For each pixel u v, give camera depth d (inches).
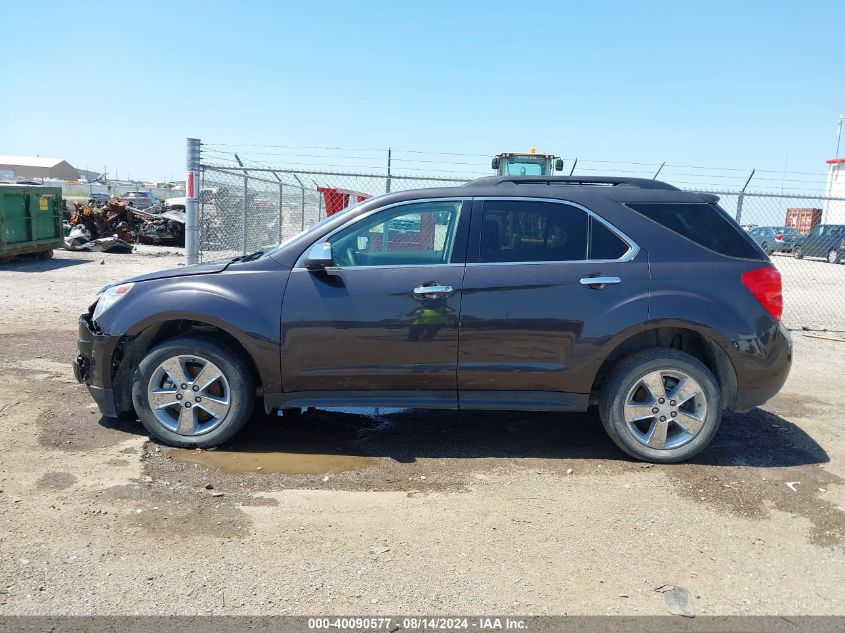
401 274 176.9
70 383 236.1
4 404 209.8
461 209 181.9
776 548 139.1
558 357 176.1
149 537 135.0
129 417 202.5
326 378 178.5
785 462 186.2
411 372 177.9
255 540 135.8
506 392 180.2
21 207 620.4
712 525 148.1
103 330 179.6
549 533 142.5
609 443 198.2
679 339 190.7
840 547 140.3
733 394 183.0
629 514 152.1
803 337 388.2
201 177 417.1
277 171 401.7
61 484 155.9
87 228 869.8
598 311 174.4
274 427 203.2
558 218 180.9
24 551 127.3
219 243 496.7
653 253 177.9
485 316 175.0
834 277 781.3
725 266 177.8
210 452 181.2
